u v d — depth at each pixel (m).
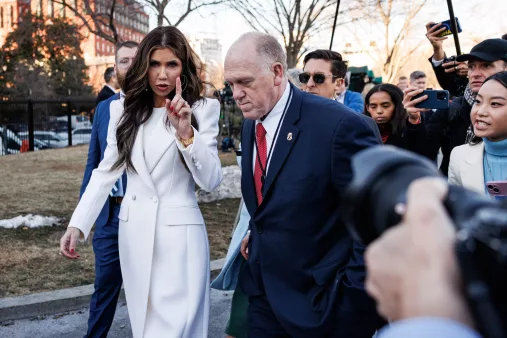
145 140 2.74
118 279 3.29
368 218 0.59
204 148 2.56
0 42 31.67
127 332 4.02
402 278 0.55
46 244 5.80
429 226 0.54
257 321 2.42
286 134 2.20
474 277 0.51
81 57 35.22
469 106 3.43
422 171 0.59
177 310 2.66
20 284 4.63
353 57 22.70
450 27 3.98
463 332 0.51
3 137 18.34
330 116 2.15
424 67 22.56
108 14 11.49
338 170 2.10
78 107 26.03
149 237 2.68
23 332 3.95
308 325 2.12
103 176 2.83
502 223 0.51
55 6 22.78
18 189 9.01
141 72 2.70
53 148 17.91
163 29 2.72
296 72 4.52
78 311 4.31
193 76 2.77
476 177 2.60
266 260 2.25
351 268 2.06
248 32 2.26
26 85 30.53
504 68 3.23
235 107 15.68
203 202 7.89
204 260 2.78
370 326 2.11
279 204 2.18
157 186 2.73
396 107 3.56
